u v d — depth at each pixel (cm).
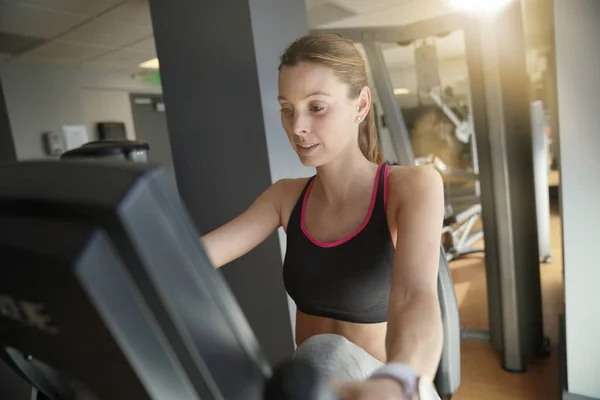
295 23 211
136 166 29
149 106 609
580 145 174
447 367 102
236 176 204
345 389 34
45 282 26
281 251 198
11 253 27
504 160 215
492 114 212
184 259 30
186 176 220
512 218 224
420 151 579
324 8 307
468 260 437
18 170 32
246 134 196
